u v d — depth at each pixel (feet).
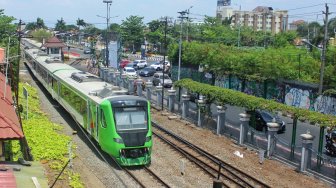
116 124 68.18
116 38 224.12
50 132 81.51
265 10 532.73
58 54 261.65
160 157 75.61
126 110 69.41
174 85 114.21
